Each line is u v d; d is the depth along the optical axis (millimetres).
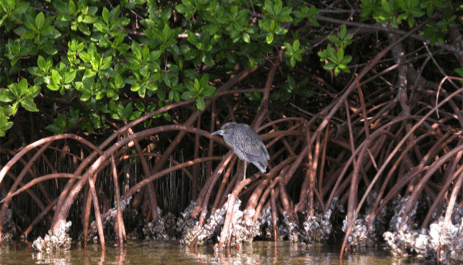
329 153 14789
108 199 13805
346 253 9812
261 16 10352
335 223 12438
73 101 14094
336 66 10898
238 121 15531
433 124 12148
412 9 10008
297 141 13219
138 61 10375
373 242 10648
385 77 16359
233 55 11773
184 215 11953
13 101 11031
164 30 10344
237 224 10492
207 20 10625
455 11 11250
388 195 10766
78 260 9180
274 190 11742
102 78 10750
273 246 10719
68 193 10836
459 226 8992
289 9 9961
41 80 10469
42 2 11656
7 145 14562
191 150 16047
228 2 9977
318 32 13320
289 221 11398
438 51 12625
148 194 12500
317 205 11742
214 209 11305
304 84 13602
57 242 10305
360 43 17234
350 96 15930
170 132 15234
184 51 10797
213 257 9438
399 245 9633
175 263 8828
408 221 9750
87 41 11023
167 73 10992
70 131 14430
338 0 13203
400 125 13344
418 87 12703
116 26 10359
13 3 9555
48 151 15633
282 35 11648
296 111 15102
